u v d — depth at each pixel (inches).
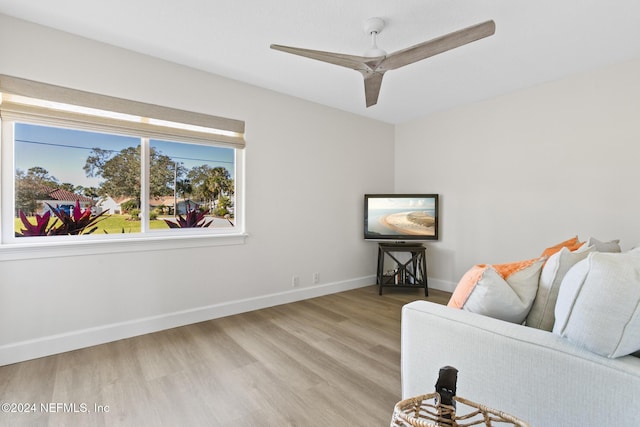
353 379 77.4
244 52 101.0
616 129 109.5
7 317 82.9
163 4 77.3
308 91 133.7
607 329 35.0
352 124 162.7
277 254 135.6
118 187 101.3
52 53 87.5
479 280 50.5
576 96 117.8
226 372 80.1
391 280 166.1
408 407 33.3
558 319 41.1
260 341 98.5
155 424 61.2
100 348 92.5
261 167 129.6
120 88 97.8
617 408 34.3
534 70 114.1
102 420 62.2
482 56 103.1
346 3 76.4
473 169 148.9
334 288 156.1
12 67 82.5
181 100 109.1
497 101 140.0
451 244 158.1
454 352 47.9
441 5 77.0
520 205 133.8
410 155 176.1
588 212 116.0
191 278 112.9
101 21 84.6
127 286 100.3
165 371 80.4
